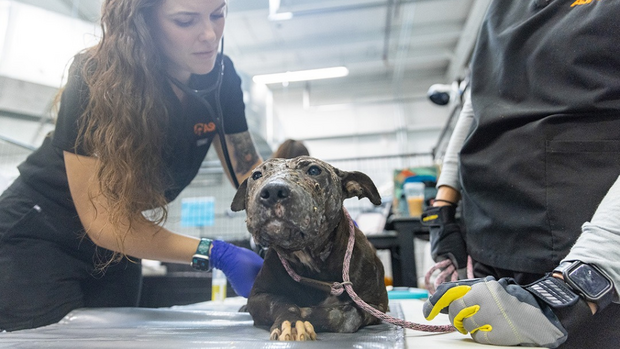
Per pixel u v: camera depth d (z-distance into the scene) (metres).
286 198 0.86
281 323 0.88
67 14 3.44
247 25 5.41
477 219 1.25
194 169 1.63
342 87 7.25
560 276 0.80
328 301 1.03
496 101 1.22
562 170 1.06
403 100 7.07
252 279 1.31
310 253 1.01
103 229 1.23
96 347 0.78
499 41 1.24
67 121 1.24
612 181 0.99
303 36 5.80
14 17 2.89
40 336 0.98
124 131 1.21
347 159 5.80
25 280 1.28
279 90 7.30
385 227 3.29
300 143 2.19
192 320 1.25
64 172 1.31
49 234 1.33
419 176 3.03
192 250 1.34
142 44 1.23
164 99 1.35
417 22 5.59
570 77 1.07
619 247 0.77
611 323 0.95
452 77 6.34
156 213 1.36
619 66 1.01
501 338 0.75
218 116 1.50
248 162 1.76
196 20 1.20
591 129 1.04
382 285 1.11
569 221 1.02
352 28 5.64
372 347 0.73
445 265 1.36
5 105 2.86
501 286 0.77
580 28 1.05
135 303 1.66
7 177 2.67
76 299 1.41
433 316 0.83
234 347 0.76
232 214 4.71
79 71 1.27
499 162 1.17
